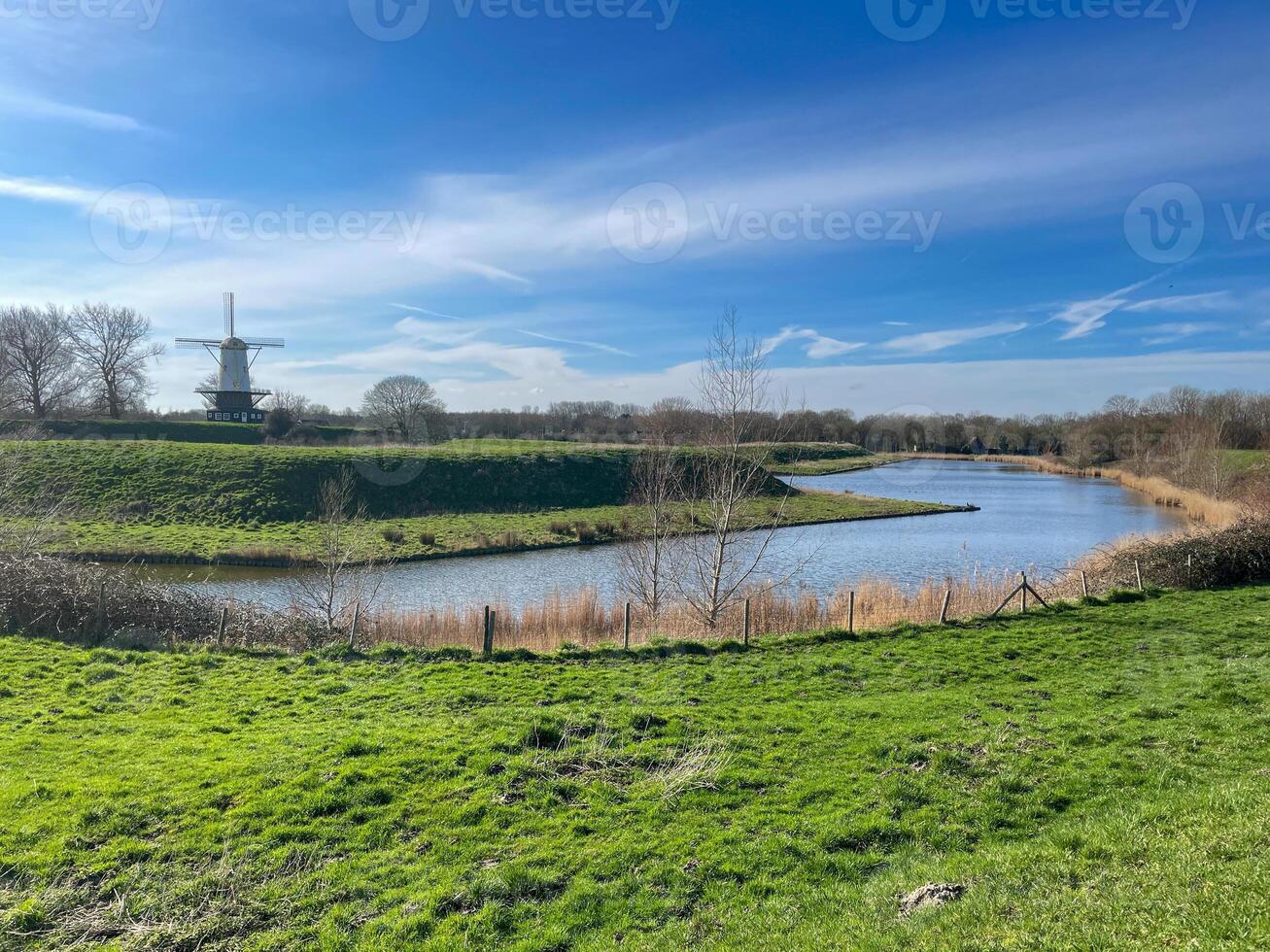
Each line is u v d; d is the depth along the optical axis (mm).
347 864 8156
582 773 10117
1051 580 28125
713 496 26422
